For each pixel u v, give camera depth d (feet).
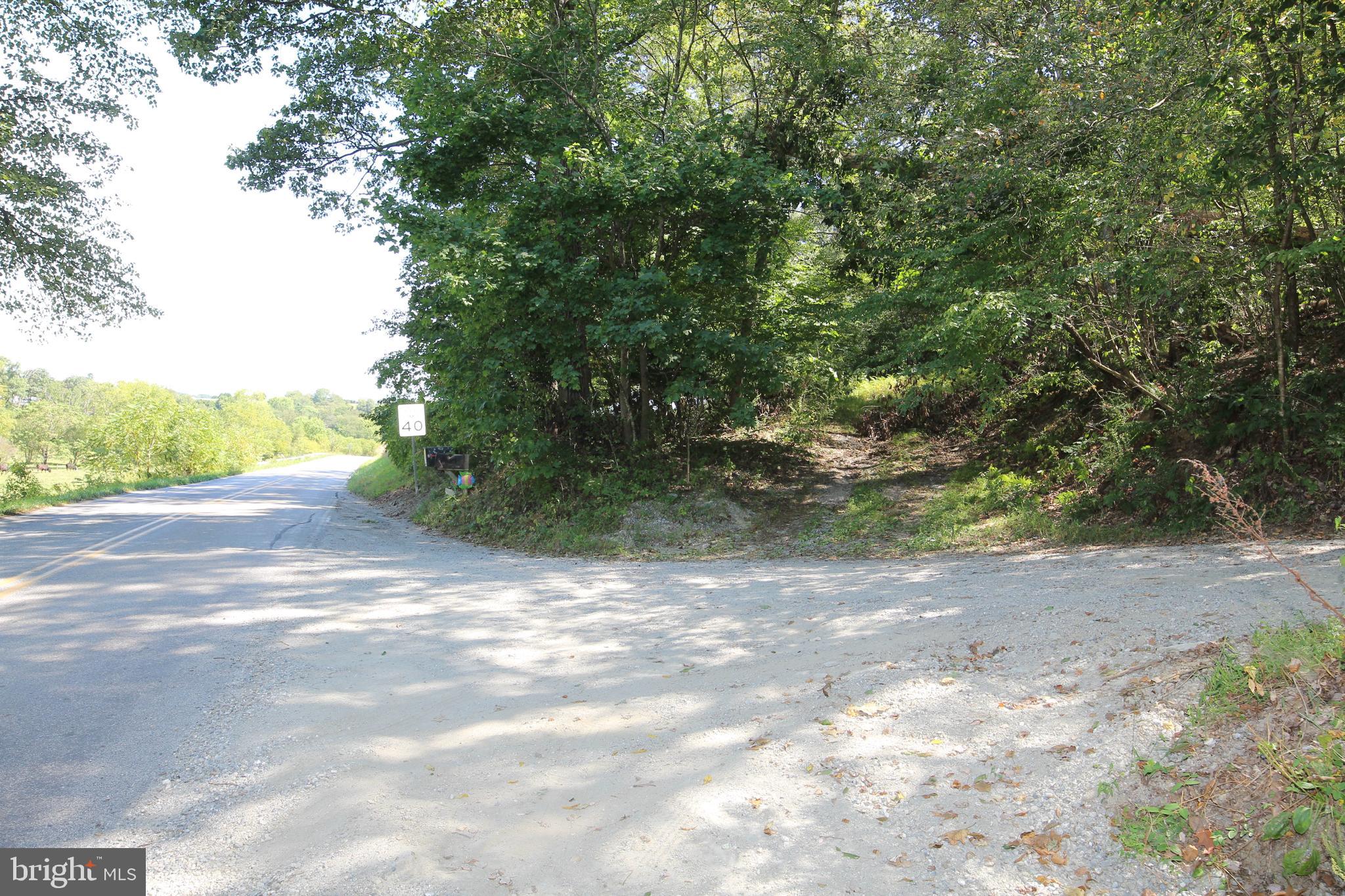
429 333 54.54
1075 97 32.94
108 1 65.31
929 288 41.55
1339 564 21.30
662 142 54.39
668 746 14.84
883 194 46.55
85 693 18.24
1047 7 36.81
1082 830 10.69
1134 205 32.91
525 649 22.21
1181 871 9.62
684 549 46.68
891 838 11.18
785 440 62.23
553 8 55.26
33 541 45.91
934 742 13.75
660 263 53.67
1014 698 14.92
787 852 11.06
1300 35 27.63
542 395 55.16
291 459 334.44
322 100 58.80
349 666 20.52
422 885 10.50
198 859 11.16
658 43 58.34
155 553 41.37
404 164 50.88
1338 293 35.24
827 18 51.01
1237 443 36.06
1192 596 19.17
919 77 43.09
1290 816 9.43
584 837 11.71
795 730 14.99
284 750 15.01
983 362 40.83
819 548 43.50
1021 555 34.58
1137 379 42.06
